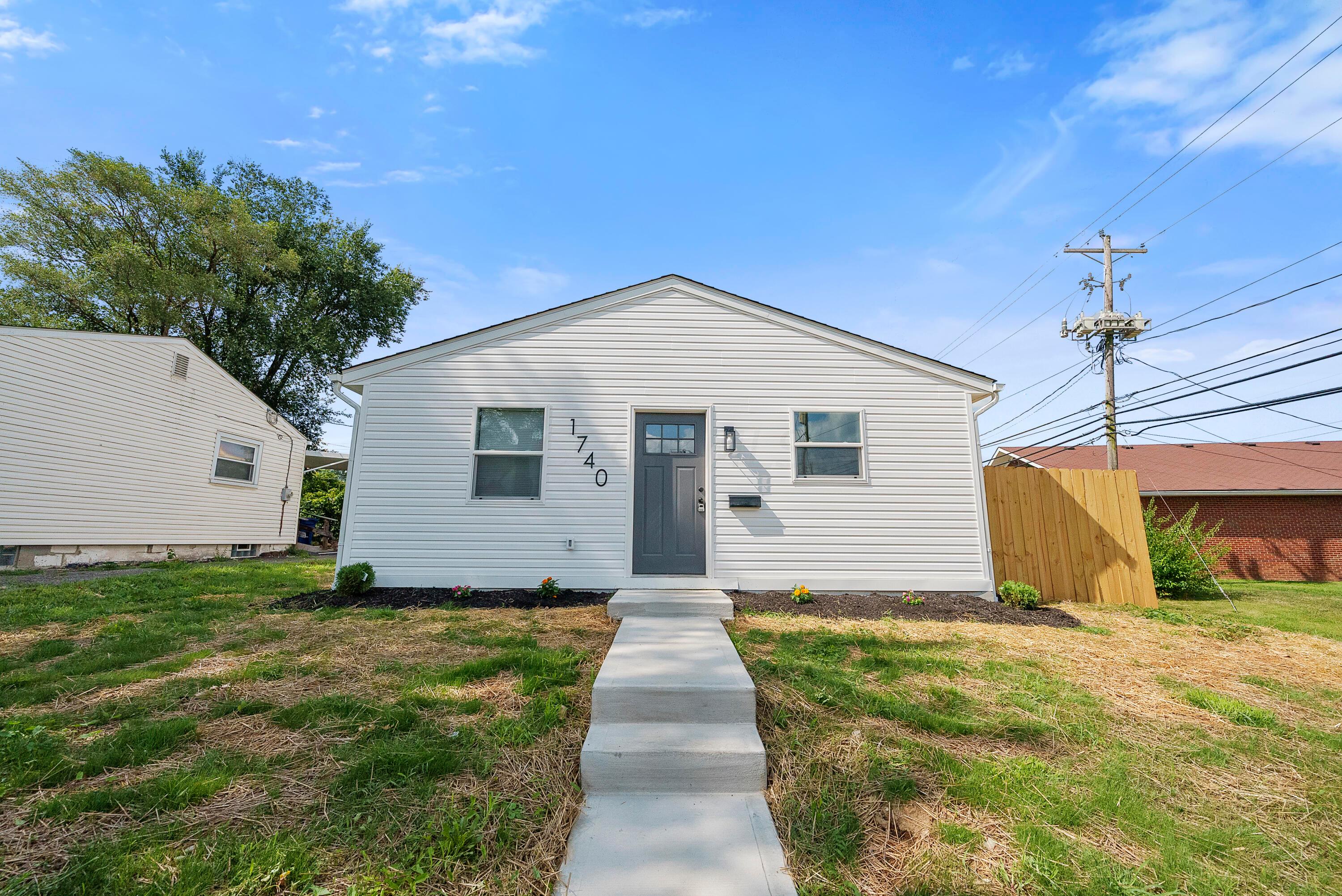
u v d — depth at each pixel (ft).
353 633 16.81
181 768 8.50
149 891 6.01
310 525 68.49
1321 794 8.85
